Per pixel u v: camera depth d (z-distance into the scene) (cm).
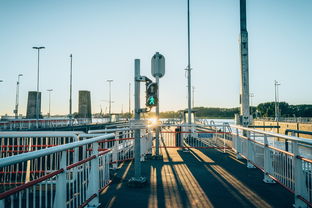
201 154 1092
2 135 614
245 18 1057
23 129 2419
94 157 459
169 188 583
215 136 1409
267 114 11031
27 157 249
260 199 504
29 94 4556
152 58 763
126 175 715
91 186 453
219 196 524
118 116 5881
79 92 5053
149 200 502
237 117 1213
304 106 10844
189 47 1496
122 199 508
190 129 1434
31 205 519
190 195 531
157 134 974
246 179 661
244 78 1041
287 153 489
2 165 214
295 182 448
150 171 759
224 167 813
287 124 4797
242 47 1052
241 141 938
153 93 582
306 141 393
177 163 884
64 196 332
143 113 603
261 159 766
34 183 275
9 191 237
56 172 315
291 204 475
